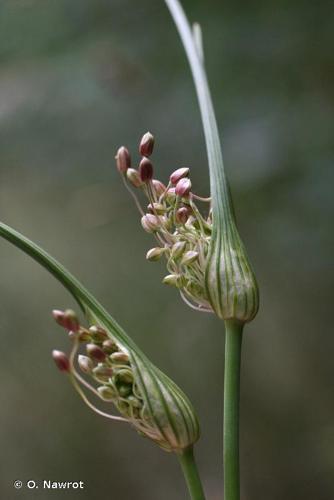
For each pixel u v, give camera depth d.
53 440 1.25
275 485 1.24
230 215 0.45
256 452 1.24
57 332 1.25
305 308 1.04
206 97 0.46
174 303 1.16
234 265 0.45
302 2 0.84
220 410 1.21
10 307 1.24
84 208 0.92
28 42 0.89
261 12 0.84
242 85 0.83
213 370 1.17
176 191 0.45
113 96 0.86
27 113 0.88
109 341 0.44
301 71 0.83
